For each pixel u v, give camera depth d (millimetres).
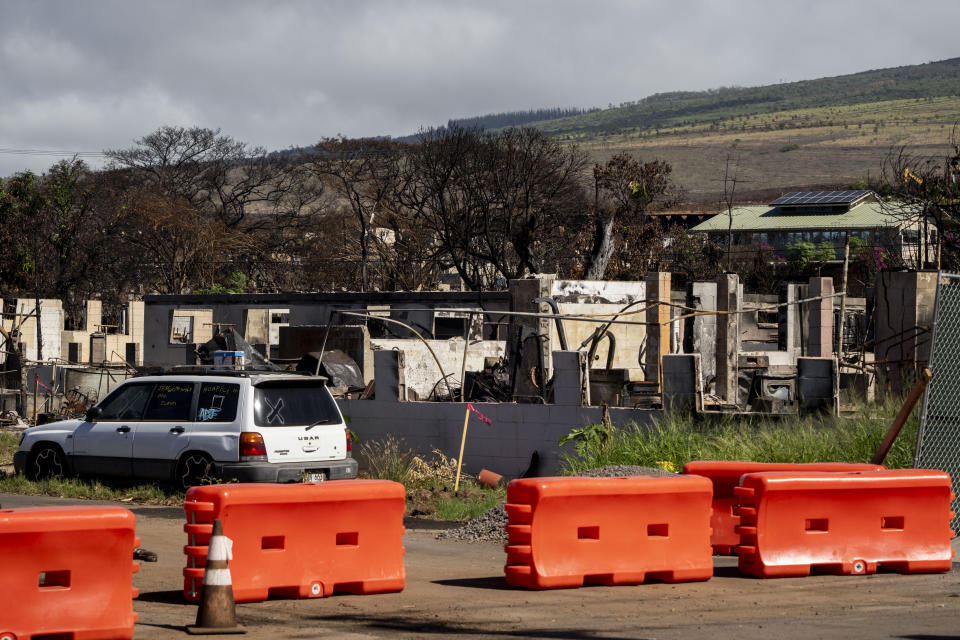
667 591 12570
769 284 72438
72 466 21922
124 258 88812
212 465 19766
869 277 52344
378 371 26578
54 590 10016
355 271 88438
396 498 12617
